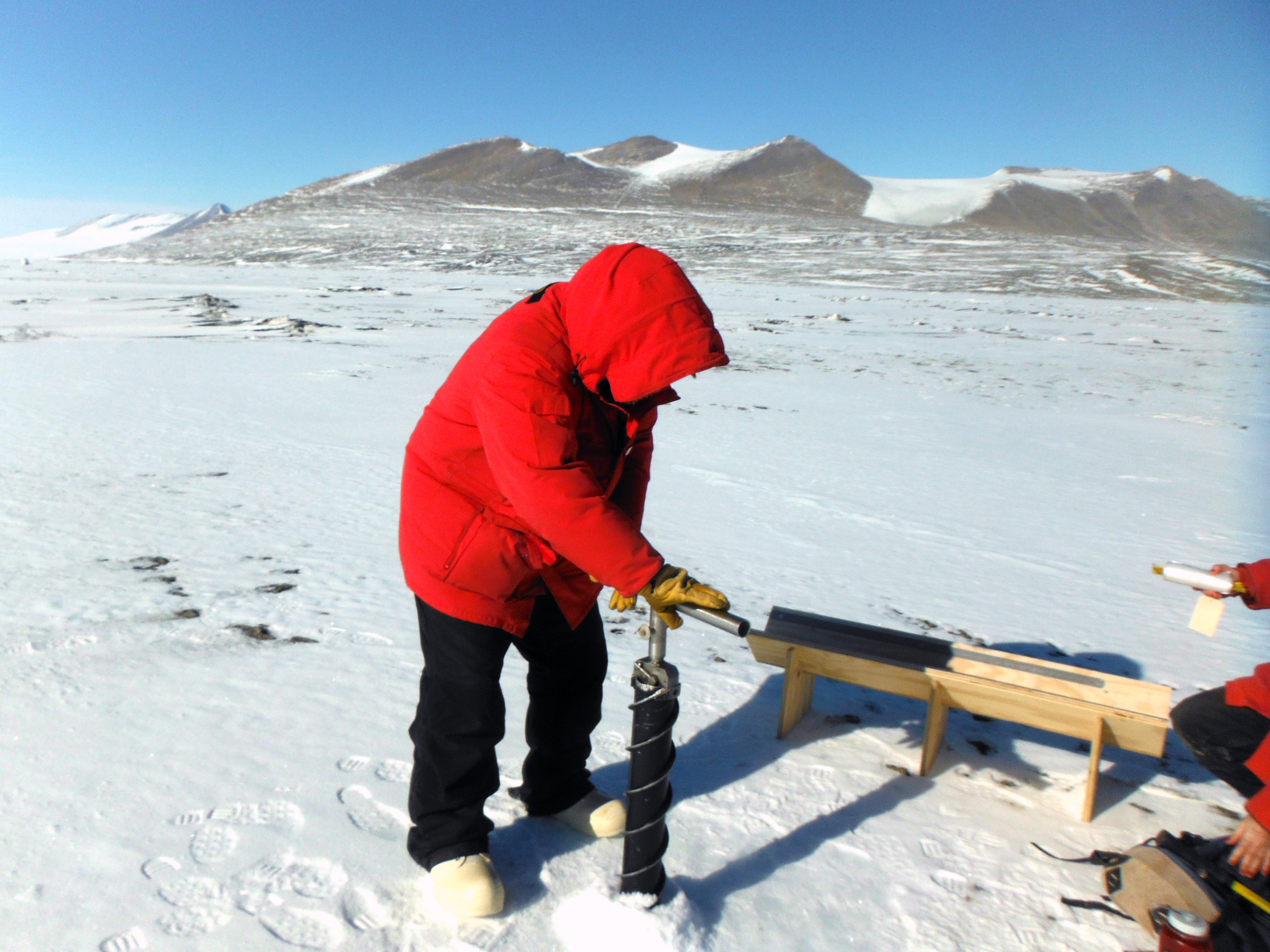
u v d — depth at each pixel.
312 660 3.35
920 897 2.12
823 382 16.72
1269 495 8.56
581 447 1.86
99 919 1.85
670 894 1.96
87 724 2.71
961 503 7.57
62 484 6.24
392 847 2.17
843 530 6.37
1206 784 2.77
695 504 6.90
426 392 12.59
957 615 4.60
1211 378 19.88
